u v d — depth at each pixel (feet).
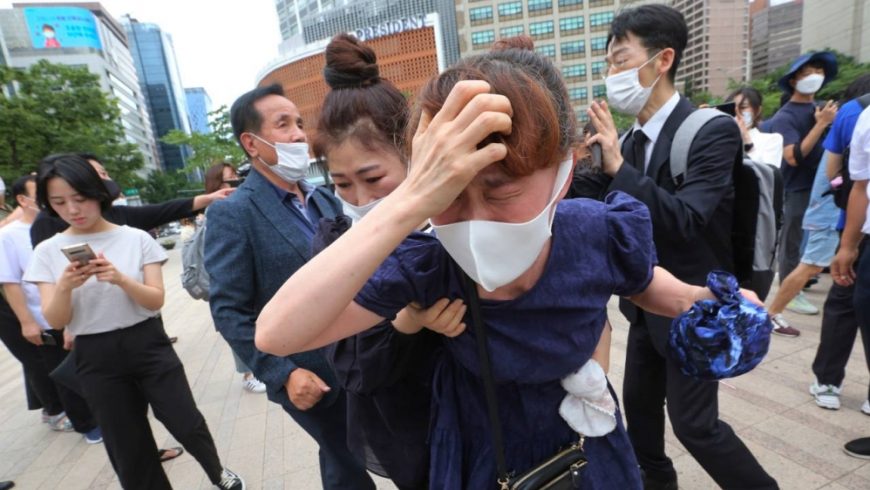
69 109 63.57
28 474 10.13
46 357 10.62
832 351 8.55
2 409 13.88
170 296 30.27
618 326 14.28
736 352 3.08
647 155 6.34
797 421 8.43
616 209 3.31
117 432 7.14
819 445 7.72
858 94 9.53
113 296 6.94
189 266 11.18
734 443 5.36
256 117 6.13
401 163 4.04
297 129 6.38
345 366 3.63
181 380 7.63
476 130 2.07
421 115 2.51
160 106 376.07
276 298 2.47
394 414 3.74
